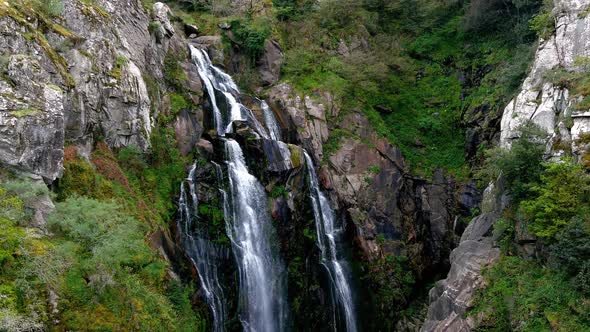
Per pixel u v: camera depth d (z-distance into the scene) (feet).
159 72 90.84
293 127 109.60
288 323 88.22
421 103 127.03
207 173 85.46
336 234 103.45
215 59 114.42
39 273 46.91
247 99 107.34
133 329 52.47
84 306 49.06
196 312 70.28
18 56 56.24
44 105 55.83
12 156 51.55
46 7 68.03
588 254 62.13
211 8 129.18
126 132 75.05
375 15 136.77
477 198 110.83
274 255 89.56
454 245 112.06
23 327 42.14
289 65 121.08
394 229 109.81
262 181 92.73
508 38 121.49
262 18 124.77
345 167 109.81
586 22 84.38
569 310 61.67
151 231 67.62
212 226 81.51
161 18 97.35
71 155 63.62
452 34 134.51
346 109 117.08
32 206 51.75
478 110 117.39
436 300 80.07
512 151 74.84
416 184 117.19
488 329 68.90
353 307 99.55
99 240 53.67
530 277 68.90
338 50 127.95
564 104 80.07
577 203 65.67
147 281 60.95
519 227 73.15
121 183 69.82
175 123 87.76
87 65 69.00
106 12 79.10
